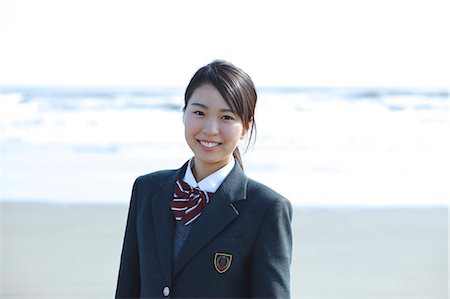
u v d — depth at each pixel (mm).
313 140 14836
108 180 11539
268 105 18500
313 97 19219
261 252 2562
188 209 2633
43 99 18719
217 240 2574
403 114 17641
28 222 8961
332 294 6477
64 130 15992
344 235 8531
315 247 8023
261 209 2609
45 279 6816
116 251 7809
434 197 10570
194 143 2607
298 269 7219
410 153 13820
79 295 6414
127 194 10602
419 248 7984
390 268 7258
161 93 19891
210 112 2564
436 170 12414
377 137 15398
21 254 7637
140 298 2695
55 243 8070
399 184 11430
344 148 14281
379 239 8352
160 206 2719
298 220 9242
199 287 2557
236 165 2732
